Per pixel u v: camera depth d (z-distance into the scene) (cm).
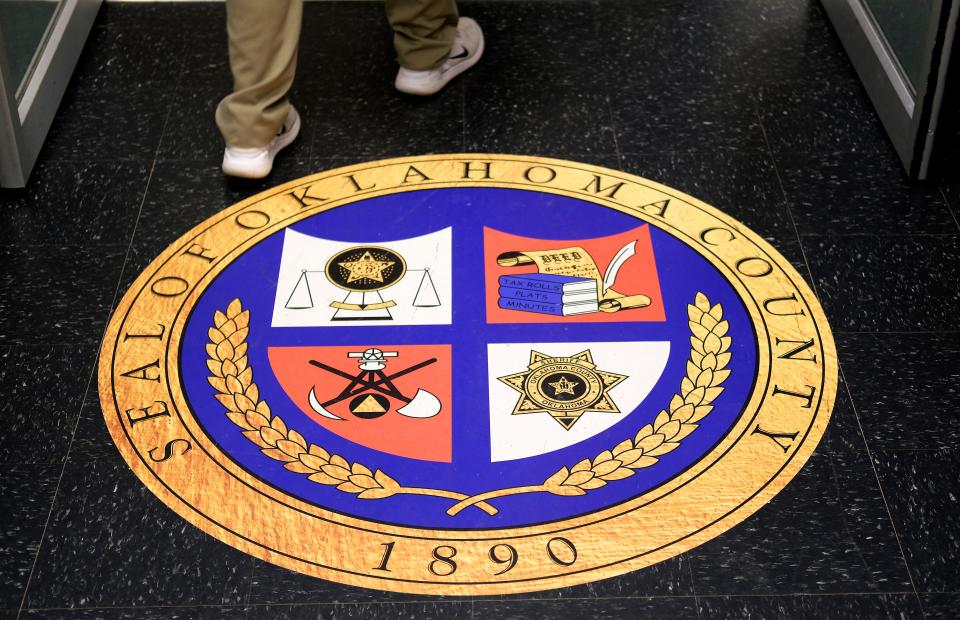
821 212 312
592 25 379
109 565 230
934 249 301
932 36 298
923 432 256
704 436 254
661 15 383
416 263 296
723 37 375
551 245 302
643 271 294
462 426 256
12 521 238
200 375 268
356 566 230
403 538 234
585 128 340
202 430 255
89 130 338
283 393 263
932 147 313
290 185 319
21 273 293
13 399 262
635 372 268
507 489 243
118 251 300
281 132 329
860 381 267
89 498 242
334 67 361
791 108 348
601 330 278
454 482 245
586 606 223
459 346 275
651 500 241
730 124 342
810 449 252
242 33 297
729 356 272
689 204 314
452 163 327
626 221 308
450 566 229
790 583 228
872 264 297
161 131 338
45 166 324
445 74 352
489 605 223
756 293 288
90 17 373
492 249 300
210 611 223
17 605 224
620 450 251
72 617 222
